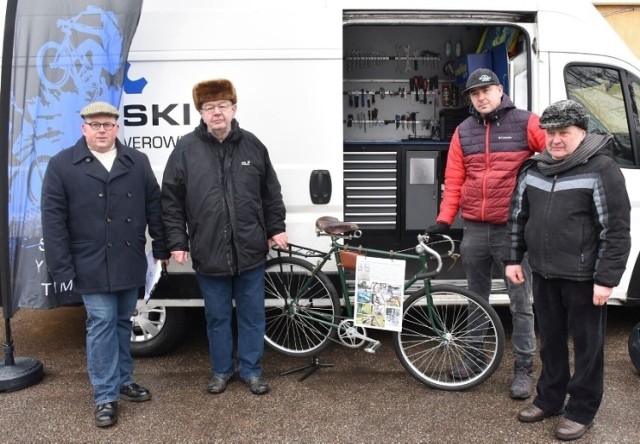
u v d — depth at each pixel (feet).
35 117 10.71
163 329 12.47
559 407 9.61
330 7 11.77
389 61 19.42
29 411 10.28
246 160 10.37
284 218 11.10
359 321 11.08
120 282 9.72
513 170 10.16
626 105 12.65
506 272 9.73
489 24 12.30
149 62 11.73
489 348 11.25
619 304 12.84
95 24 10.75
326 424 9.71
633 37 21.45
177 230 10.36
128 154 9.86
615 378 11.26
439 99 19.60
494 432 9.38
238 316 10.98
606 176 8.27
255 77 11.78
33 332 14.42
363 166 17.28
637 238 12.49
